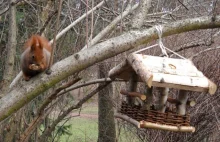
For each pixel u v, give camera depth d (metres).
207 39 9.11
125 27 8.74
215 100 12.51
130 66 6.25
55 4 8.15
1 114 4.59
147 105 6.11
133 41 4.86
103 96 16.09
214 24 5.11
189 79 5.75
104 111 17.39
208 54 12.67
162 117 6.02
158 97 6.20
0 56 12.88
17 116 8.14
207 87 5.78
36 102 12.30
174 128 6.02
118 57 11.94
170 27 5.07
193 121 12.70
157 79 5.56
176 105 6.24
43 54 4.76
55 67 4.65
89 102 24.84
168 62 5.96
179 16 10.19
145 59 5.93
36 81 4.64
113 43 4.79
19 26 12.48
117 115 6.80
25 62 4.78
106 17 11.41
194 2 11.48
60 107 13.76
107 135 17.50
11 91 4.70
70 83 5.86
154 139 12.98
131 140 15.98
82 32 11.26
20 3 8.16
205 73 12.58
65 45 12.00
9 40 6.55
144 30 4.98
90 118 23.11
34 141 11.30
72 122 22.34
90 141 19.69
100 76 14.12
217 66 12.66
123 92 6.61
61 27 10.41
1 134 8.80
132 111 6.35
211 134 12.90
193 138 12.85
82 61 4.69
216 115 12.04
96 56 4.72
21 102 4.63
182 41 12.56
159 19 11.03
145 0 5.72
